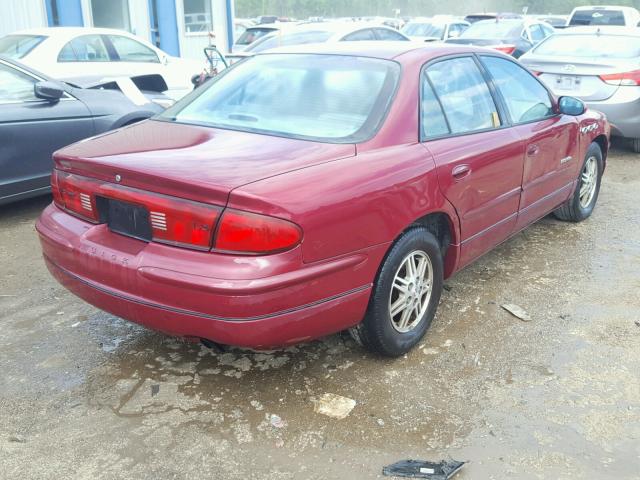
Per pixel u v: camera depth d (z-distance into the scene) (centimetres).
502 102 401
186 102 371
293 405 292
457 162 336
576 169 496
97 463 256
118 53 907
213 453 262
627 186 676
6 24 1181
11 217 570
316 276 264
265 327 257
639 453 262
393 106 321
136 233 278
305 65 360
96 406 292
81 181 295
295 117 325
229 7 1602
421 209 311
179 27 1484
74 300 398
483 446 266
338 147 297
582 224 549
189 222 257
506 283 425
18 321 370
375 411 288
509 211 402
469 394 301
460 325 367
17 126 530
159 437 271
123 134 334
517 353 337
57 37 837
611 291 413
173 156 285
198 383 309
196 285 250
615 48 799
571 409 290
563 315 379
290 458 259
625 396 300
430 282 337
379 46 373
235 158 282
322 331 282
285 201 251
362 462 256
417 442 268
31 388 304
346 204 271
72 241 292
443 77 359
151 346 343
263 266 249
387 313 309
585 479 247
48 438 270
